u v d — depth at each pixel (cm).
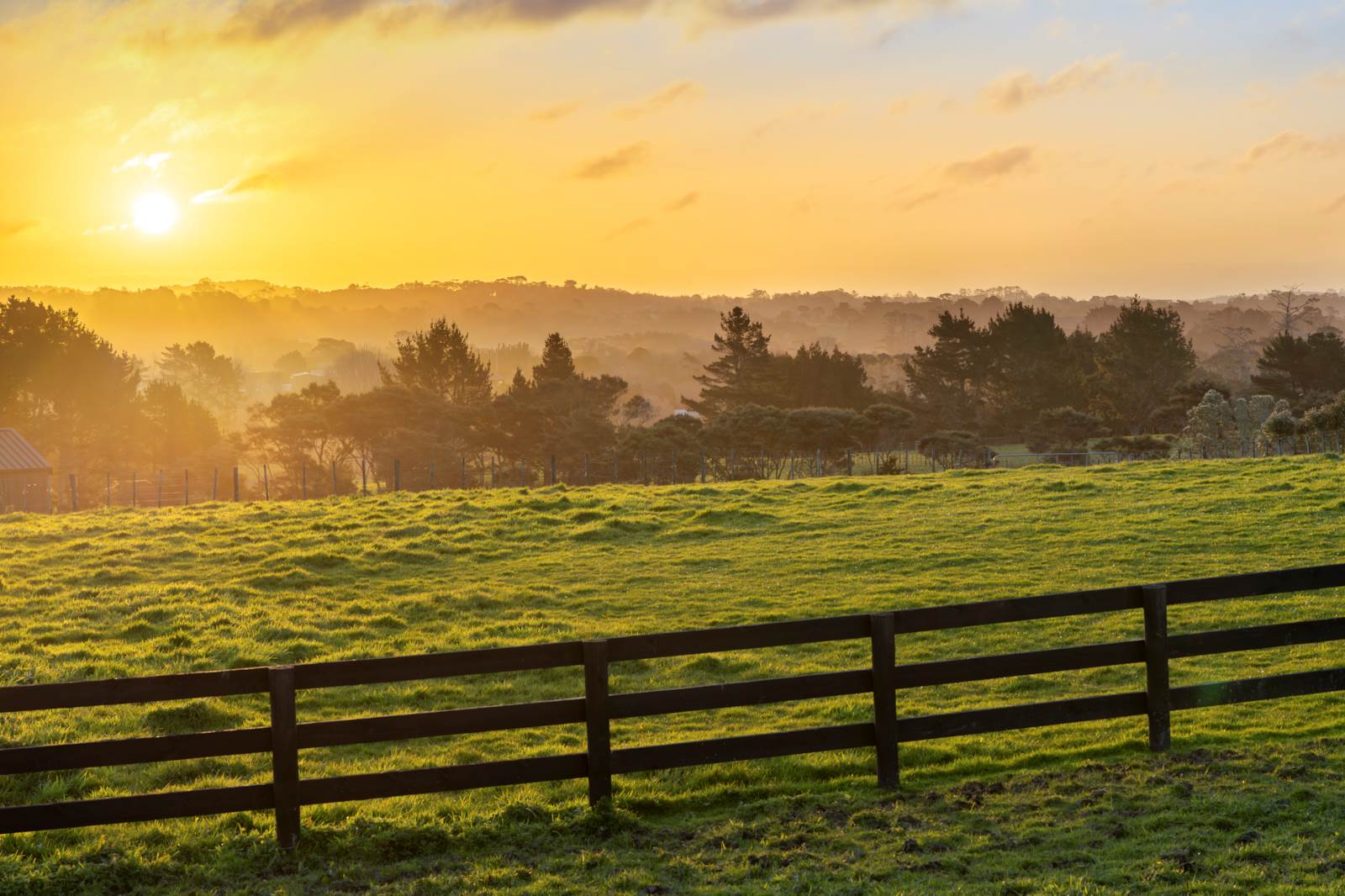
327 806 1132
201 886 927
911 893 860
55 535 3044
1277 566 2145
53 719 1422
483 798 1168
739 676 1691
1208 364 19038
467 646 1848
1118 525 2653
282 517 3294
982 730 1127
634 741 1383
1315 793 1024
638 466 8525
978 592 2091
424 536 2873
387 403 9556
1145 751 1188
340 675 998
